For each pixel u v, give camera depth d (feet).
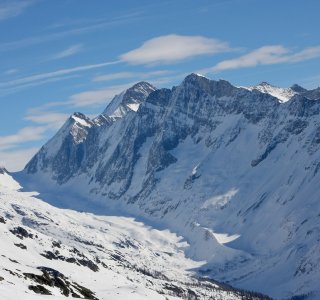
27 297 629.92
